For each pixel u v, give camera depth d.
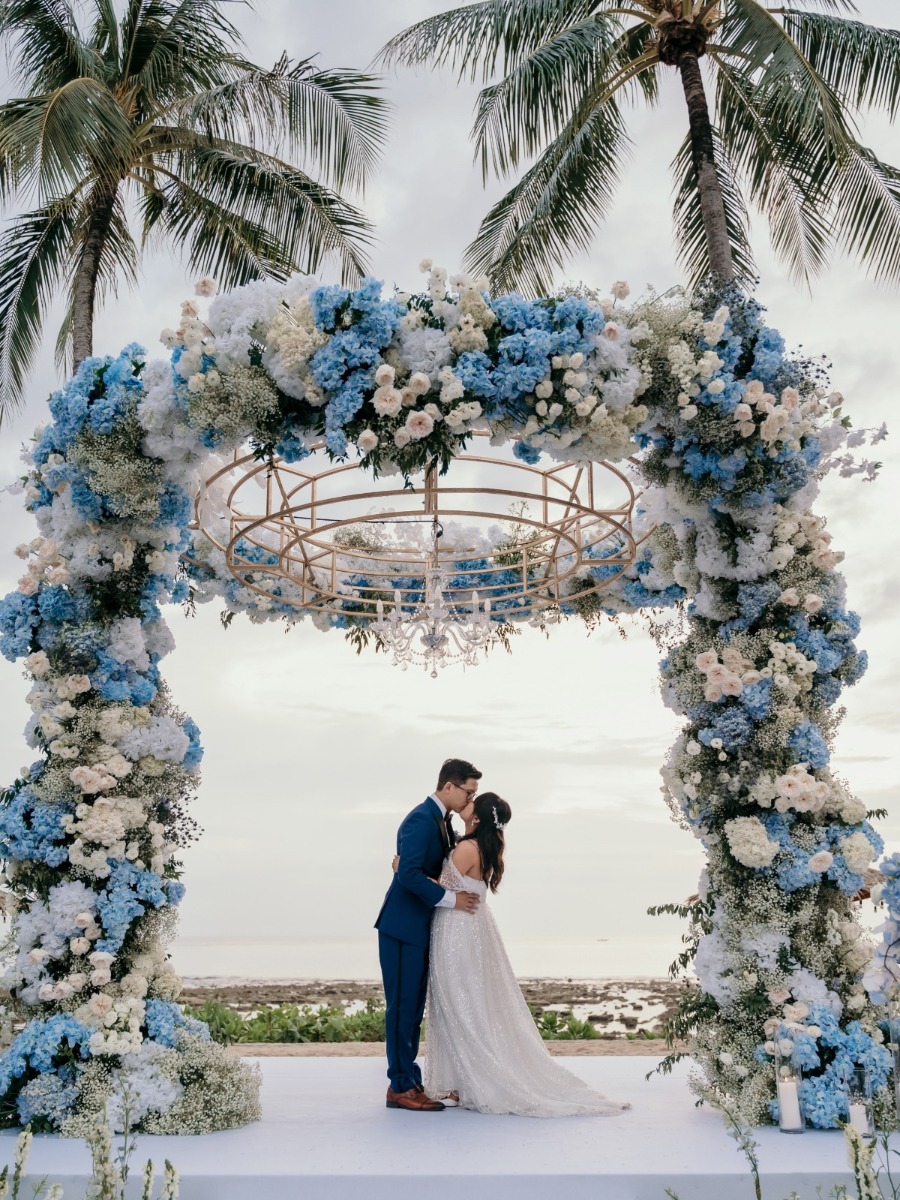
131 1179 3.36
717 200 6.04
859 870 4.28
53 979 4.34
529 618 6.57
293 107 7.77
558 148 7.57
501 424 4.14
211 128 7.71
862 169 7.09
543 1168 3.42
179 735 4.60
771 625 4.61
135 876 4.40
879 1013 4.25
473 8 7.26
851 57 6.89
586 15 7.25
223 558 6.10
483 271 8.07
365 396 4.06
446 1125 4.16
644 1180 3.33
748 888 4.37
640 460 4.70
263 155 7.86
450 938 4.67
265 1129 4.11
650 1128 4.05
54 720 4.46
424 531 6.71
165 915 4.53
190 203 7.83
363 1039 7.45
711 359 4.07
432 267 4.08
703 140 6.21
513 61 7.27
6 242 7.45
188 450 4.27
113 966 4.42
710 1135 3.91
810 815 4.47
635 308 4.22
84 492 4.41
